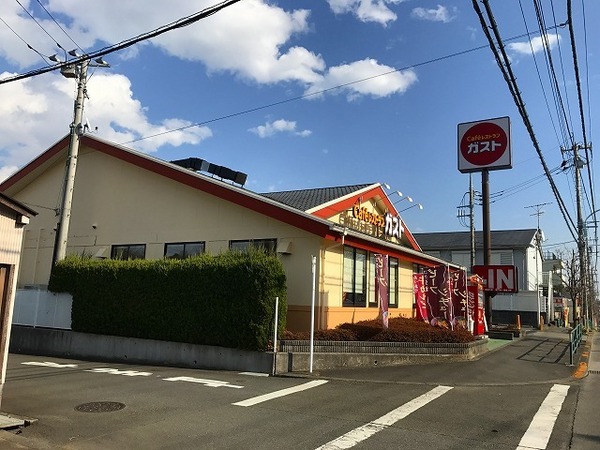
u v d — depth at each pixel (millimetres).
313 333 11578
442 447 5828
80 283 14352
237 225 14766
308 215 12812
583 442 6113
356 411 7465
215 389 8953
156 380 9836
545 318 42812
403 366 11953
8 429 6324
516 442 6074
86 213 18203
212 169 17422
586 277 40781
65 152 18688
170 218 16203
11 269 6953
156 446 5723
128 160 17000
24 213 7086
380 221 18281
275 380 10008
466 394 8961
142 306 13094
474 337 15289
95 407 7512
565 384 10289
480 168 19703
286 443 5875
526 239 43188
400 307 19062
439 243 47344
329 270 13836
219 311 11742
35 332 14859
